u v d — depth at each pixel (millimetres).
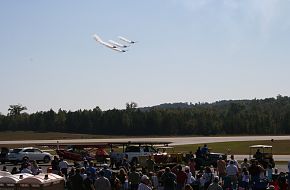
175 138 116438
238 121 163250
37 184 16672
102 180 19703
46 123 172375
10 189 16828
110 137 124875
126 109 172625
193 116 168125
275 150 66500
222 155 41906
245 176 25250
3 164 50156
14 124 176625
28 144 82562
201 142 90062
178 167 23938
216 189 18891
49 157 52344
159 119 162750
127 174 24625
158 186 23047
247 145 76875
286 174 25547
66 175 27234
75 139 107312
